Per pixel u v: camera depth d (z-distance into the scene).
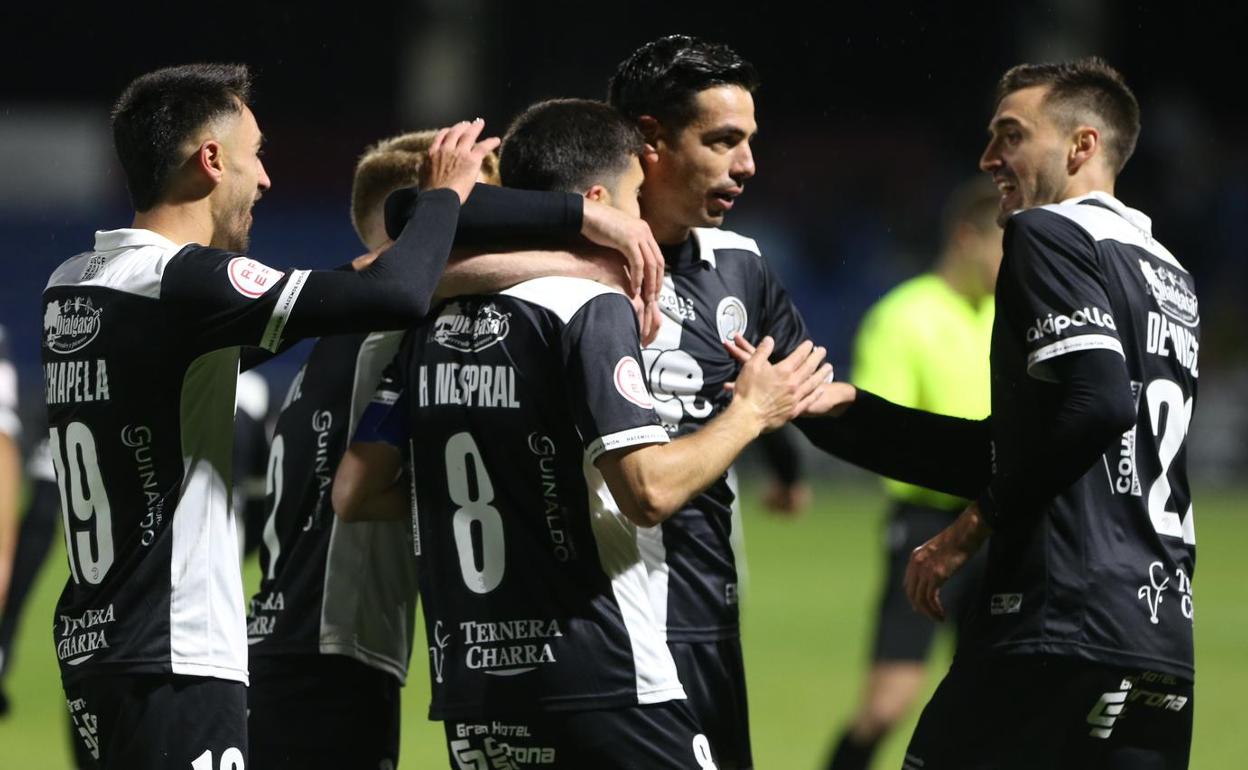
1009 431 13.30
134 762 12.05
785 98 96.94
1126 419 12.30
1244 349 85.00
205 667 12.18
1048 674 12.75
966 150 95.31
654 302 12.66
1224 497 75.94
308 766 14.62
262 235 90.88
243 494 18.62
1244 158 96.50
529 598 12.17
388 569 14.84
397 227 13.04
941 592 20.69
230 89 12.84
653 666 12.24
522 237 12.72
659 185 14.05
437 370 12.63
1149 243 13.59
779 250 92.88
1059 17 83.75
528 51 91.19
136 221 12.95
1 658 20.88
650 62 14.00
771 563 51.88
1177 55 97.19
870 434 15.02
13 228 91.31
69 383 12.38
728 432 12.23
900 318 22.73
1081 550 12.78
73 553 12.48
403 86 97.81
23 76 98.00
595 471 12.28
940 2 94.06
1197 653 34.34
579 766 12.18
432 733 25.25
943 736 13.23
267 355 14.37
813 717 27.14
